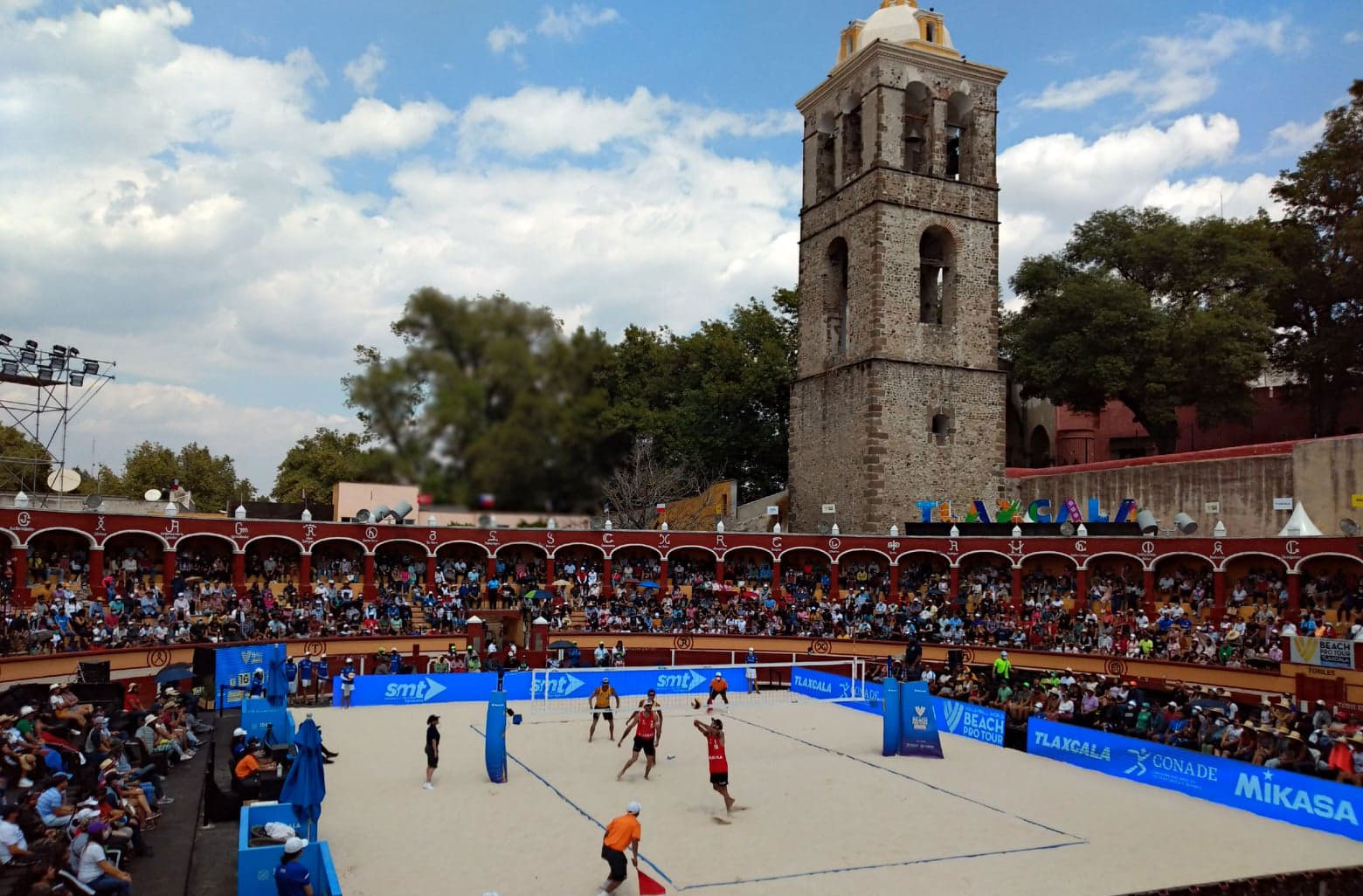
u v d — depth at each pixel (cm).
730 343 8050
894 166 6072
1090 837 2466
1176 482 5366
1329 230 6419
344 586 5269
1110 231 7056
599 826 2458
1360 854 2380
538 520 5775
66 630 4100
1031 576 5509
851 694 4491
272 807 2067
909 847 2331
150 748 2747
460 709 4216
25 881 1742
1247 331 5981
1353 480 4550
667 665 5325
